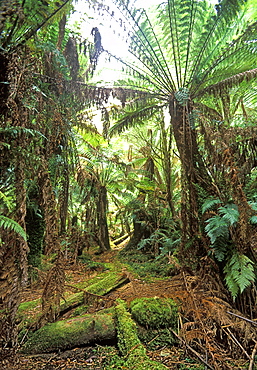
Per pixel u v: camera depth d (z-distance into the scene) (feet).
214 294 5.64
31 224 7.67
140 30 9.31
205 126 6.87
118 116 11.48
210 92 8.62
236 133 6.48
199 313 4.82
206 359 4.15
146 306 5.83
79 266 10.56
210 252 5.93
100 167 14.29
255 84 9.45
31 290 6.74
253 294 5.15
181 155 7.73
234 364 4.21
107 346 4.97
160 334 5.16
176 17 9.23
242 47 8.46
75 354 4.73
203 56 9.75
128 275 7.26
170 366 4.30
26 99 4.79
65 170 7.07
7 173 4.81
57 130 6.32
